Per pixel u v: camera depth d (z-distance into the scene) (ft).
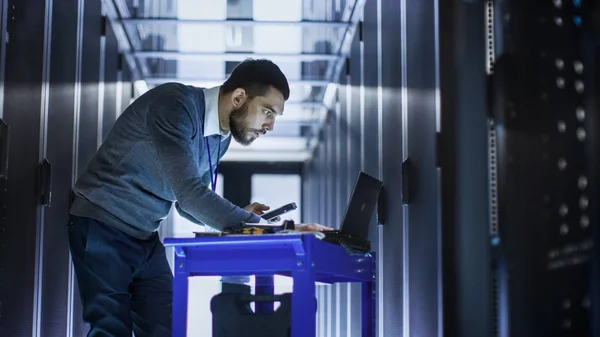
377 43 16.05
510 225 9.03
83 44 16.08
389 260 14.37
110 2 18.79
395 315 13.69
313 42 22.11
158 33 21.35
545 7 9.08
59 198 14.28
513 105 9.13
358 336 17.66
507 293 9.04
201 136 10.24
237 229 9.05
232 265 8.63
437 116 10.50
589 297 8.66
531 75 9.07
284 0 19.04
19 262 11.90
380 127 15.40
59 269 14.44
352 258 10.15
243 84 10.13
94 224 10.28
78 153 15.78
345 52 21.39
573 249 8.75
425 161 11.42
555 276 8.82
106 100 18.80
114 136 10.34
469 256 9.79
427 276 11.26
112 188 10.30
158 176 10.32
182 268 8.72
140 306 10.97
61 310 14.64
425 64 11.39
